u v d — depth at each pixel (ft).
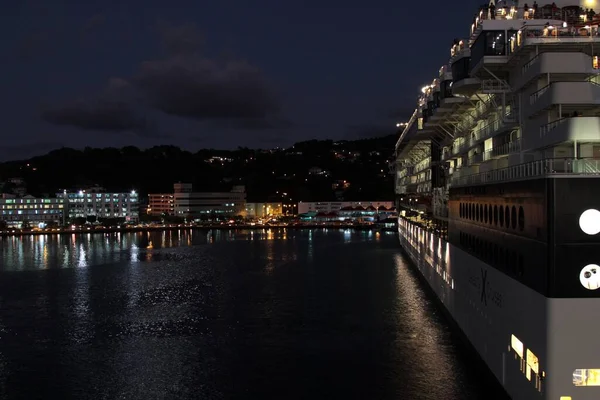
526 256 81.76
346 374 119.44
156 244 487.61
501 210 96.73
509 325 91.97
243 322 167.94
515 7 139.44
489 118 161.68
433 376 116.67
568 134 88.02
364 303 192.75
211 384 115.65
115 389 114.11
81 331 160.76
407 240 330.13
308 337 148.97
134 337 153.07
